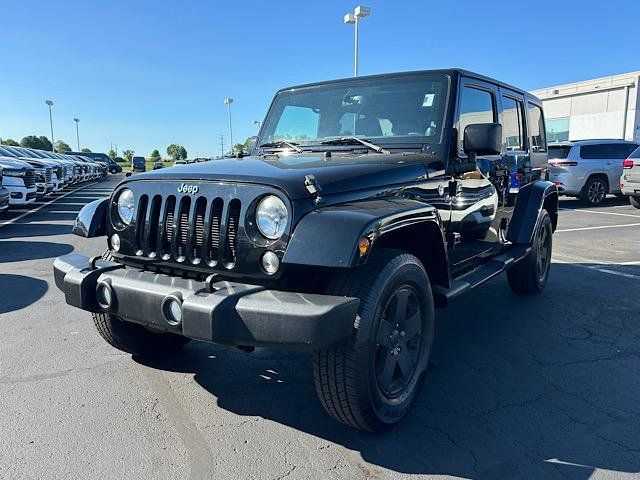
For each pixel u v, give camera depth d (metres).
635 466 2.50
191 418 2.93
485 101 4.14
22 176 12.65
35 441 2.67
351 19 19.28
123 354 3.84
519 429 2.83
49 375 3.46
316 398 3.19
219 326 2.30
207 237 2.59
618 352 3.94
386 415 2.70
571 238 9.11
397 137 3.62
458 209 3.68
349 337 2.45
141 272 2.83
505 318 4.74
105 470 2.44
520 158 5.01
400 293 2.76
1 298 5.27
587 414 3.00
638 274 6.43
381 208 2.61
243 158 3.46
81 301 2.78
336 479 2.39
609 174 14.07
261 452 2.60
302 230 2.37
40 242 8.91
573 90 29.31
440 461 2.54
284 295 2.36
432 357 3.84
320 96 4.06
